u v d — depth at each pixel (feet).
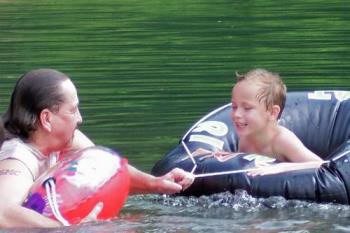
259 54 53.93
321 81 44.70
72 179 22.25
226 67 49.37
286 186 25.29
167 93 41.83
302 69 48.21
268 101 27.63
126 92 42.14
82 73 48.39
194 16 75.20
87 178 22.40
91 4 85.15
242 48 56.70
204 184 25.86
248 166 25.99
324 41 58.90
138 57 53.72
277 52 54.60
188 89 42.70
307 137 30.30
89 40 61.72
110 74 47.73
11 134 22.62
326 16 72.13
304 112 30.71
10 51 57.16
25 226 21.47
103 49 57.36
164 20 72.95
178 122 35.58
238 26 67.87
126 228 22.11
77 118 22.88
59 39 62.44
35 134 22.53
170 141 32.45
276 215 23.86
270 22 69.67
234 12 77.20
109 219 22.84
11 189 21.66
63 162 22.80
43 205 21.76
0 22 72.49
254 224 22.82
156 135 33.47
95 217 22.43
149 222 22.88
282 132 27.94
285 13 75.31
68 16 76.13
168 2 85.61
